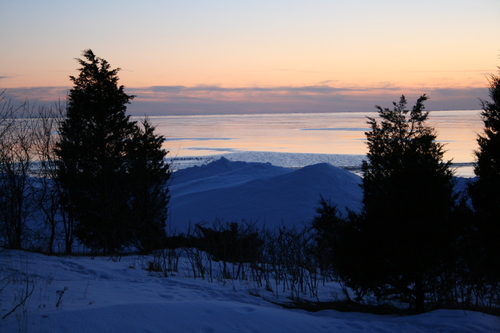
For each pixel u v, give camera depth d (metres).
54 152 21.03
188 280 11.66
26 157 18.61
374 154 37.03
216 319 6.03
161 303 6.24
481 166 18.61
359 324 6.92
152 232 21.39
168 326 5.57
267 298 9.83
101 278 10.82
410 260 8.59
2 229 17.34
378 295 9.41
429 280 8.93
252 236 16.75
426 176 9.03
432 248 8.58
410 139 37.94
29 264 10.95
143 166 26.17
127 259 16.45
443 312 7.69
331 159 92.62
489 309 8.62
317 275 14.72
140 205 23.20
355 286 9.45
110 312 5.68
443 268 8.85
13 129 17.83
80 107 28.12
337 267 9.86
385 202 9.00
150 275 12.15
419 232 8.56
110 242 21.08
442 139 126.50
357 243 9.09
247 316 6.30
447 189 9.25
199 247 17.22
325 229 21.02
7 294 7.04
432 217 8.62
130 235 22.05
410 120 39.22
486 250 10.12
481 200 17.88
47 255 14.12
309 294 10.99
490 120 19.23
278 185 47.72
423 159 9.60
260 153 105.25
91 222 23.97
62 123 22.19
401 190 9.01
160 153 33.28
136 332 5.27
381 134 38.72
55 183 20.69
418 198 8.70
